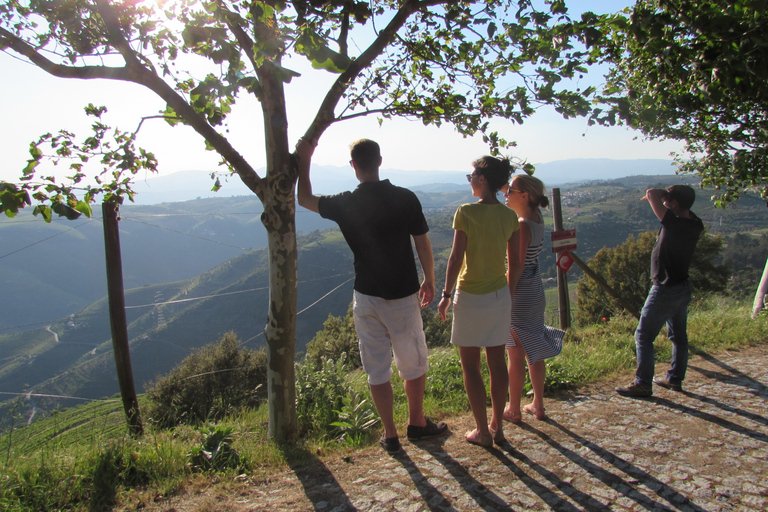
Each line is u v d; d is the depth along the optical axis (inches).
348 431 123.6
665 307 143.4
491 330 107.8
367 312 106.3
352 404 131.4
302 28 94.2
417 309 109.0
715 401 137.3
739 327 228.1
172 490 94.0
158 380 585.3
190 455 107.0
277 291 114.1
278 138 109.0
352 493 89.4
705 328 233.1
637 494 86.4
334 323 1049.5
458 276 113.0
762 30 76.7
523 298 124.6
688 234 141.3
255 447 112.5
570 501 84.4
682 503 82.7
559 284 260.5
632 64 123.1
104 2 100.6
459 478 94.2
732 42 82.0
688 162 270.8
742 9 81.0
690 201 143.6
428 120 126.0
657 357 192.5
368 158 103.2
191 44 102.0
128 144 123.8
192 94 105.0
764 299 272.7
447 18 111.8
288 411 119.3
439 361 190.2
